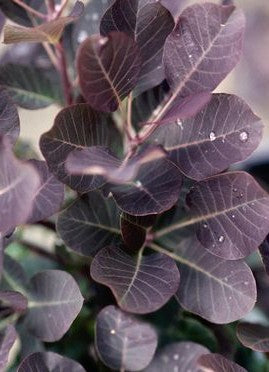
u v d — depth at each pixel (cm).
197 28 41
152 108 46
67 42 54
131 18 42
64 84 51
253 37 109
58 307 45
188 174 41
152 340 45
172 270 41
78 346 54
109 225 45
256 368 53
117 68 38
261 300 57
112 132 44
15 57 60
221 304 42
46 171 40
